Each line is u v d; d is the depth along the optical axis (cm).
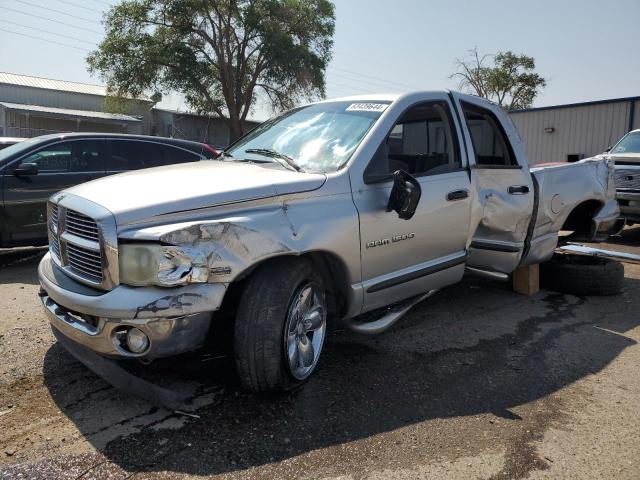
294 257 325
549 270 593
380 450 281
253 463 265
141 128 4262
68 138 726
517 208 483
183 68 3644
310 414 313
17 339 415
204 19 3772
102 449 272
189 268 274
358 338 439
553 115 2258
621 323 500
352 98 436
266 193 312
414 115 428
